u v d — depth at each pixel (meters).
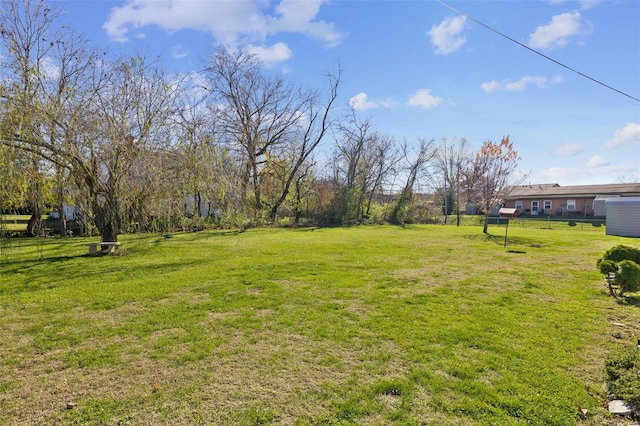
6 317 4.92
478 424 2.55
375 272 8.03
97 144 9.34
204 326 4.56
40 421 2.61
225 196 10.76
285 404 2.83
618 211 17.91
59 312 5.13
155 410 2.75
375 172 29.75
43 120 8.26
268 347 3.91
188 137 10.57
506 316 4.94
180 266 8.69
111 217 10.45
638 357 3.13
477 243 14.27
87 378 3.24
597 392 2.98
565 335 4.24
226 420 2.63
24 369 3.41
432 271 8.22
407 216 29.09
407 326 4.54
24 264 8.95
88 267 8.56
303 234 18.05
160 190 10.19
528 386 3.06
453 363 3.50
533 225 26.77
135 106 10.09
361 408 2.76
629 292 6.04
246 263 9.09
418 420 2.61
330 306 5.40
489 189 18.67
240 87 22.94
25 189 8.20
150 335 4.26
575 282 7.15
